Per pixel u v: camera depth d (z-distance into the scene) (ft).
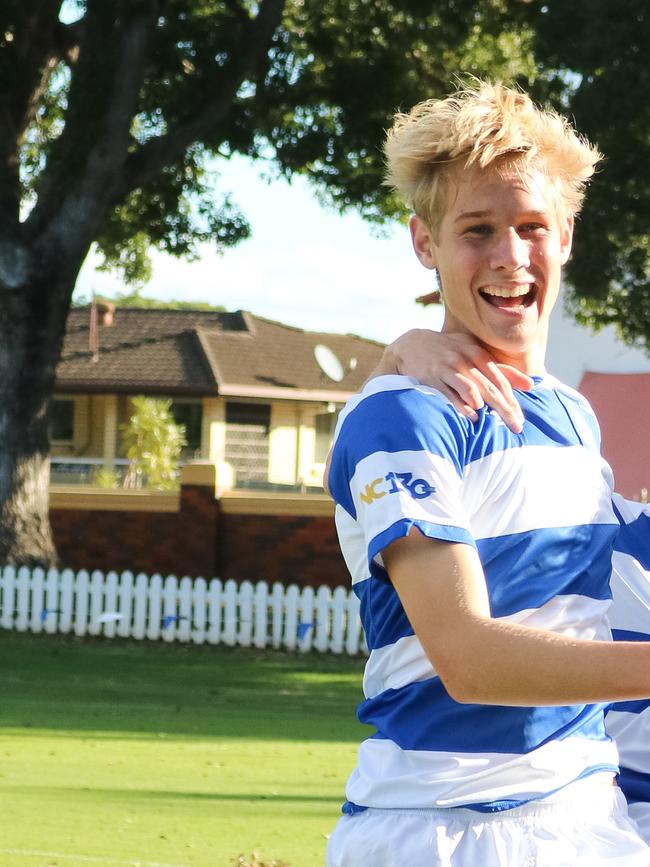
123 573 50.75
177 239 63.46
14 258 51.24
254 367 120.47
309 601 48.49
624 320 61.00
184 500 55.77
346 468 6.31
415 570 5.75
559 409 6.86
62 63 64.85
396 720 6.34
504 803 6.09
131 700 35.94
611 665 5.28
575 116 50.37
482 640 5.47
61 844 17.94
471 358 6.68
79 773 24.17
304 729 31.63
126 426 116.88
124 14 49.01
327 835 19.06
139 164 51.57
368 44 57.36
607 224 53.31
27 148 65.98
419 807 6.18
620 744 8.31
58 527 57.06
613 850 6.14
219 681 40.70
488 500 6.22
